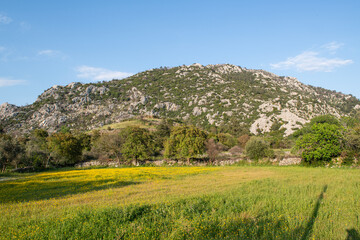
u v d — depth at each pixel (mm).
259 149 47875
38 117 157625
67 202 14203
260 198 12969
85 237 7891
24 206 13633
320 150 37281
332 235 7746
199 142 50281
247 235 7801
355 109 168625
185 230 8148
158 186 20125
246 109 149500
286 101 146250
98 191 18031
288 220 8969
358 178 20875
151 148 57156
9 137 61688
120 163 54344
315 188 15641
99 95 194250
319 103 142000
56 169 50719
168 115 164875
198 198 12875
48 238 7801
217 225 8648
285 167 39438
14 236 7980
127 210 10281
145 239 7555
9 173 40906
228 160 50688
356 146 36250
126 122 124562
